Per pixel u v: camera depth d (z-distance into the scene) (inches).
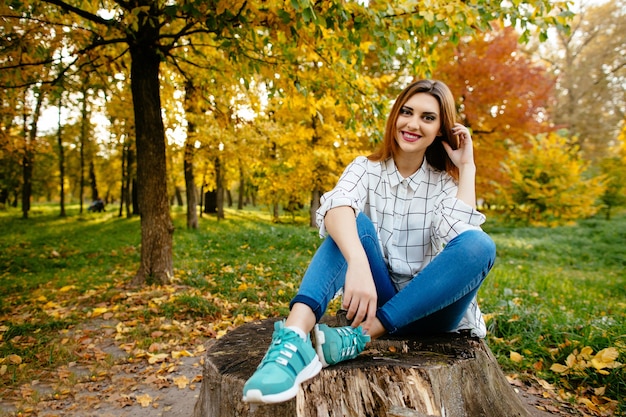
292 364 50.0
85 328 166.4
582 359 114.7
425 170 78.5
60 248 441.1
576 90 890.1
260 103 315.3
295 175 552.7
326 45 185.6
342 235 61.1
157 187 235.6
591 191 498.3
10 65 209.0
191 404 109.7
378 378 55.9
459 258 60.6
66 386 117.5
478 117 445.1
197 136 448.1
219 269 268.1
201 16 158.2
